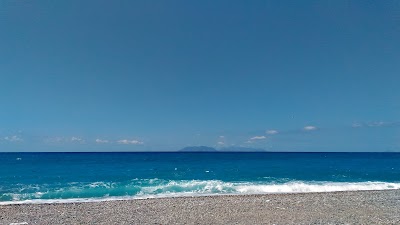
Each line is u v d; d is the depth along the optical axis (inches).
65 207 583.8
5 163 2295.8
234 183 976.3
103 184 978.1
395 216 510.3
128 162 2466.8
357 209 569.6
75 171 1560.0
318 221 466.3
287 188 894.4
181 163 2325.3
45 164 2160.4
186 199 678.5
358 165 2151.8
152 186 904.3
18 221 468.8
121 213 528.1
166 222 460.8
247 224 446.6
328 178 1256.2
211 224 447.5
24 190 853.2
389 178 1278.3
